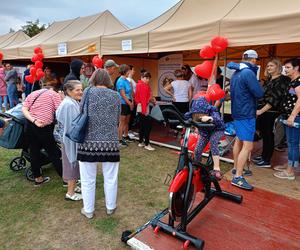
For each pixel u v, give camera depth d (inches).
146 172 176.7
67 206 131.0
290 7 155.7
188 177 100.2
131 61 339.9
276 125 223.0
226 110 332.5
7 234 109.0
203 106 117.0
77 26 367.9
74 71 151.3
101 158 113.2
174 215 99.1
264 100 166.2
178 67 326.3
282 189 147.0
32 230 111.7
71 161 126.1
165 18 236.5
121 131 235.0
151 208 130.4
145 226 111.1
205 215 120.2
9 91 381.4
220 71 239.1
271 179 161.2
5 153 215.3
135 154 215.3
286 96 156.6
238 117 143.0
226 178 161.0
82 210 124.0
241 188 146.6
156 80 372.5
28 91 362.6
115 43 237.5
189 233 106.7
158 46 204.7
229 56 361.1
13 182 157.8
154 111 222.7
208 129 114.3
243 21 159.5
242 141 148.6
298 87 141.2
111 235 109.0
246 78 134.6
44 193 144.3
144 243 99.7
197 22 191.0
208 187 121.0
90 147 111.7
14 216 121.8
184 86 243.3
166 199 139.6
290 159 159.8
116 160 117.1
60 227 113.9
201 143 124.0
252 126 142.3
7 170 176.9
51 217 121.3
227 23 165.8
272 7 166.1
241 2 189.5
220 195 135.2
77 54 279.9
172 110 99.7
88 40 264.7
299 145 166.6
